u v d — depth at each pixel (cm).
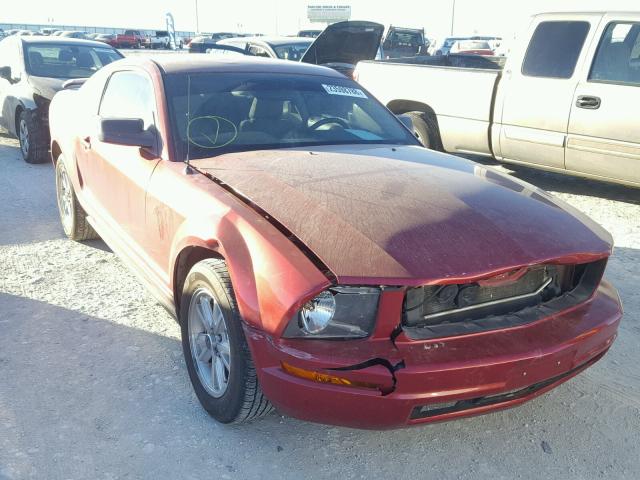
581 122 679
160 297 367
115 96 461
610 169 676
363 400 250
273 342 259
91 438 304
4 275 495
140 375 358
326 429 316
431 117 823
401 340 256
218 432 311
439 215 288
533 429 320
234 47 1236
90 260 530
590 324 287
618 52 657
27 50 938
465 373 252
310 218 283
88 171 480
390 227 275
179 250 322
